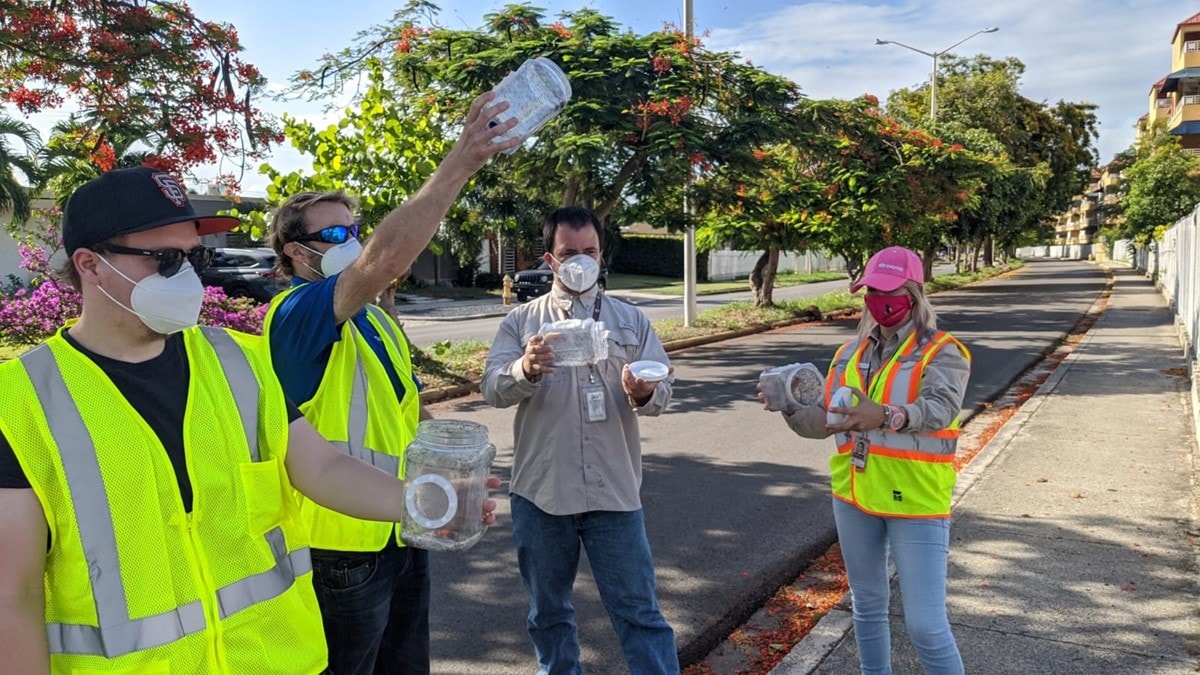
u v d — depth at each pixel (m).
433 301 30.20
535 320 3.34
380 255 2.17
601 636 4.25
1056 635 3.98
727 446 8.25
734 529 5.82
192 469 1.73
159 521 1.66
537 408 3.15
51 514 1.57
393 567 2.59
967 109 40.22
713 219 19.03
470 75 12.05
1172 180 48.25
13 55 7.67
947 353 3.07
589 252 3.31
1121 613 4.19
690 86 12.74
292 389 2.42
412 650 2.82
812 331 19.53
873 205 18.69
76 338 1.73
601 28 13.20
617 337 3.25
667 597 4.69
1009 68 42.09
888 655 3.25
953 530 5.45
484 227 14.28
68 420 1.60
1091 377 11.59
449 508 1.80
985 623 4.11
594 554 3.16
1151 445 7.68
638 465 3.27
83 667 1.59
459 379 11.62
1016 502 6.02
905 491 3.03
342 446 2.45
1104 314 21.20
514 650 4.11
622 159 13.45
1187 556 4.92
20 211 9.98
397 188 9.74
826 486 6.86
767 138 13.89
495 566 5.16
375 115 10.02
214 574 1.74
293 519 2.03
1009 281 41.44
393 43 13.02
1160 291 28.81
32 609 1.53
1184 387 10.67
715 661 3.99
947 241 35.19
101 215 1.66
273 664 1.81
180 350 1.84
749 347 16.52
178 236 1.73
